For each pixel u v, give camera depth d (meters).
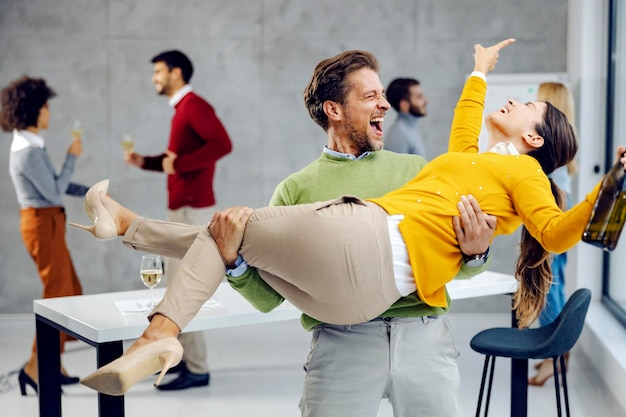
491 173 2.19
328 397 2.17
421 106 5.36
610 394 4.51
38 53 6.14
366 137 2.40
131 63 6.18
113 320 2.85
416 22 6.23
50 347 3.20
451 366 2.24
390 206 2.11
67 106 6.18
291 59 6.24
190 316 2.01
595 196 1.95
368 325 2.18
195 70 6.22
